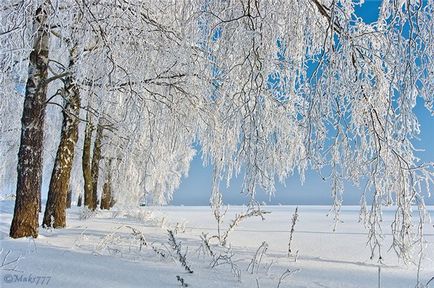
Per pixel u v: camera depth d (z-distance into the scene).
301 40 5.61
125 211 15.41
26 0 5.28
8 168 16.97
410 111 4.29
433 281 4.64
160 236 8.06
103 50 5.96
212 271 4.63
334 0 4.46
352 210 27.27
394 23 4.36
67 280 3.95
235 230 10.48
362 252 7.05
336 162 5.11
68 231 8.38
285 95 6.40
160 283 3.97
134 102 6.40
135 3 5.93
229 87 5.25
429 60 4.39
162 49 6.46
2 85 6.46
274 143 5.54
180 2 6.15
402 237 5.05
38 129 7.20
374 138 5.10
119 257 5.26
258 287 3.87
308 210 29.12
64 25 5.43
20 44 6.02
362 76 5.43
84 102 10.27
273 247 7.34
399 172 5.08
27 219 6.94
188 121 8.55
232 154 6.97
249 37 4.60
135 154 9.03
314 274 4.77
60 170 9.43
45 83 7.32
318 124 4.58
